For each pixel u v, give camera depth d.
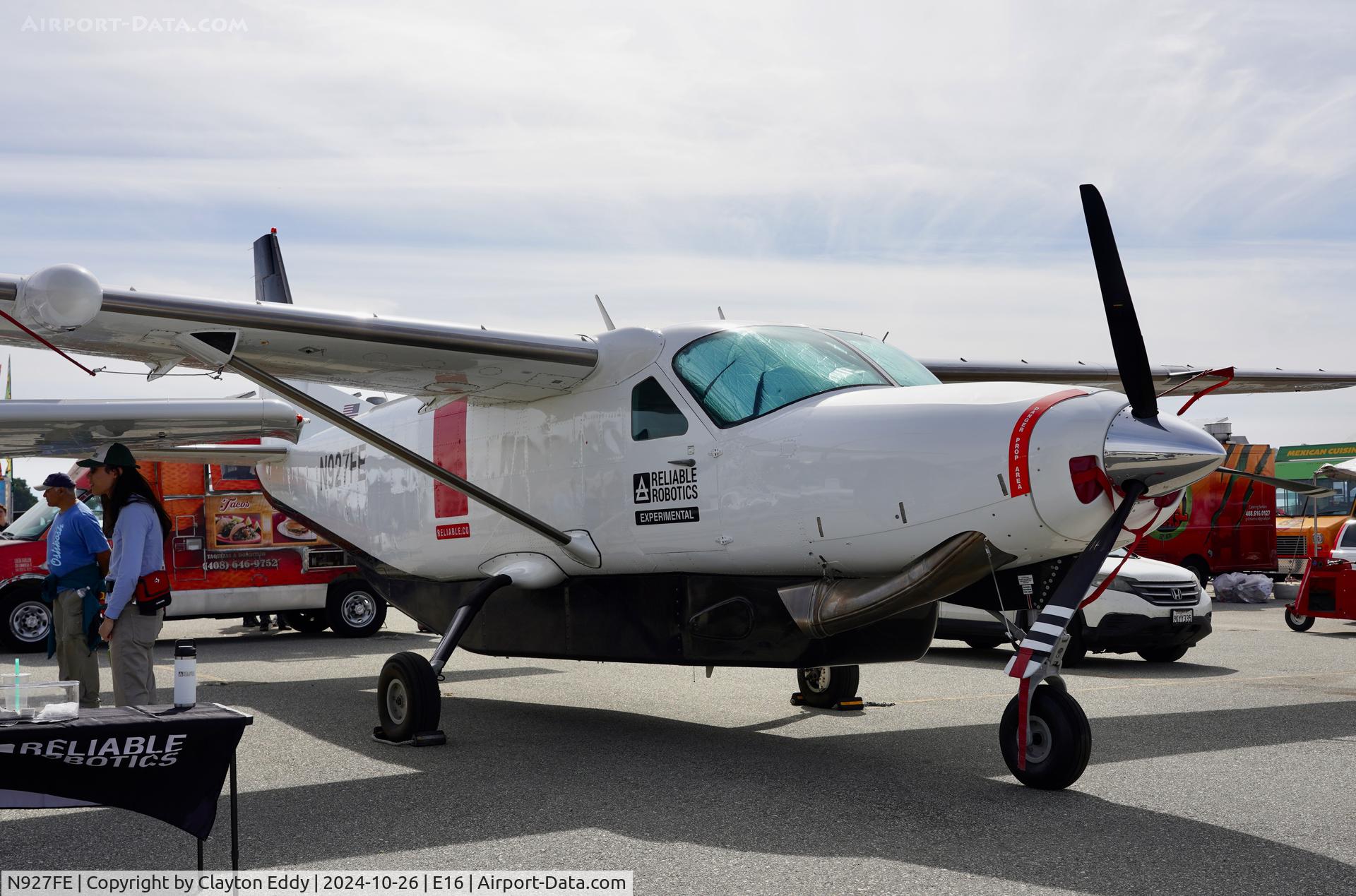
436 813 4.79
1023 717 4.98
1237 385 9.92
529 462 7.07
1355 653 11.29
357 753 6.23
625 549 6.45
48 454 9.29
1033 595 5.61
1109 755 5.95
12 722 3.09
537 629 7.17
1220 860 4.01
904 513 5.20
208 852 4.19
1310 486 6.65
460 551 7.69
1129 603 10.18
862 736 6.62
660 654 6.41
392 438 8.41
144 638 5.80
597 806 4.88
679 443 6.13
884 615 5.36
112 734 3.07
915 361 6.45
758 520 5.74
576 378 6.59
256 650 12.34
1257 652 11.48
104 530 6.36
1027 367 9.36
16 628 12.40
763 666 5.96
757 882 3.80
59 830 4.48
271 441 9.90
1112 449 4.78
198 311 5.41
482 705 8.05
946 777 5.45
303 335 5.75
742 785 5.29
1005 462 4.94
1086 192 5.07
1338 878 3.80
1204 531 19.53
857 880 3.81
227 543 13.02
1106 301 5.06
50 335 5.58
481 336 6.07
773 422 5.77
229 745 3.31
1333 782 5.26
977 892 3.67
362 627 13.66
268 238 13.57
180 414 8.16
